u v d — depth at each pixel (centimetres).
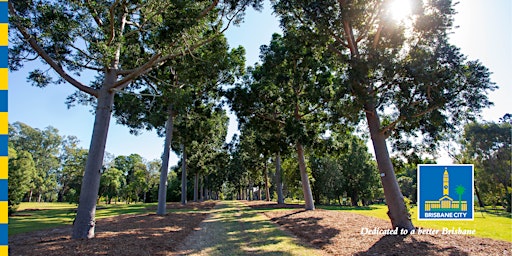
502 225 1183
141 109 1591
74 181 3803
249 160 4028
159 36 966
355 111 939
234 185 6297
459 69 846
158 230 1049
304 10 1141
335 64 1414
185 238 914
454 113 895
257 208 2369
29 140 5741
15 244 772
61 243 769
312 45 1243
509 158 2989
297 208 2166
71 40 893
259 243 823
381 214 1697
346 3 1041
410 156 1145
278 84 1817
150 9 1127
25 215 2245
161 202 1781
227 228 1151
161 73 1611
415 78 848
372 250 702
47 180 5859
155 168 6950
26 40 886
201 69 1397
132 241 805
